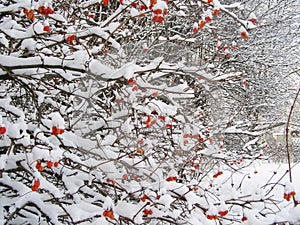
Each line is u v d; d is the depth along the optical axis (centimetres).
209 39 614
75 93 271
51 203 252
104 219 225
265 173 755
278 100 791
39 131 230
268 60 754
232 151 654
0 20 303
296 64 802
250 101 716
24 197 225
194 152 375
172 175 279
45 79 302
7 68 233
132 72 227
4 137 239
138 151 269
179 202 350
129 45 386
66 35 248
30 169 229
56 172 265
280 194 402
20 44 274
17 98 332
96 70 233
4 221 228
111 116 310
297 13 783
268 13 760
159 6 236
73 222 219
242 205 297
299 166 871
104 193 283
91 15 339
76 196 251
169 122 314
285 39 793
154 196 278
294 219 208
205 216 273
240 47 720
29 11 239
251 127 732
